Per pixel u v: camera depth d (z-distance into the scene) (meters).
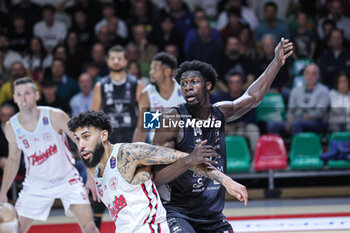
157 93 10.52
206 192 6.63
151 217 6.09
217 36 17.20
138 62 16.05
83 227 8.69
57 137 8.73
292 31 17.17
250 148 14.80
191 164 6.03
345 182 14.62
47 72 16.61
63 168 8.80
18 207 8.78
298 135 14.77
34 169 8.77
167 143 6.57
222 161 6.75
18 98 8.52
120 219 6.11
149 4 18.39
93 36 18.42
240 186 5.93
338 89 15.21
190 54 16.50
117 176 6.02
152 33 17.77
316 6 19.12
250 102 7.03
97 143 6.03
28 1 19.11
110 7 18.22
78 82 16.80
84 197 8.76
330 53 16.66
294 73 15.28
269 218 12.24
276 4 19.11
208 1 19.67
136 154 5.98
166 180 6.27
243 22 17.89
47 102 15.04
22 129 8.66
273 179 14.66
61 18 19.44
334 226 11.40
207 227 6.77
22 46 18.39
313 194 14.49
